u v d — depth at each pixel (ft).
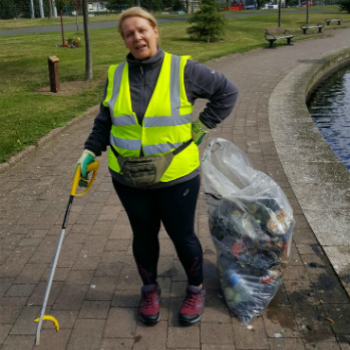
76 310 9.66
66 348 8.67
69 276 10.82
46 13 157.58
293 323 8.96
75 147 20.74
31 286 10.53
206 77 7.67
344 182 15.31
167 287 10.18
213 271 10.66
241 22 97.14
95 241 12.33
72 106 27.81
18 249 12.14
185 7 168.45
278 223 8.95
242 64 46.78
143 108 7.61
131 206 8.27
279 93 31.01
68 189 15.96
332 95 37.37
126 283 10.48
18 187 16.26
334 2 174.91
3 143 19.81
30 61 46.50
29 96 30.42
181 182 7.94
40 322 8.20
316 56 50.78
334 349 8.33
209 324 9.04
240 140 20.65
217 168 9.50
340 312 9.21
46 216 13.94
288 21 100.27
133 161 7.70
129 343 8.71
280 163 17.43
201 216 13.35
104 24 99.60
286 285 10.03
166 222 8.41
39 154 19.85
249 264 9.05
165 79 7.59
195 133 8.08
